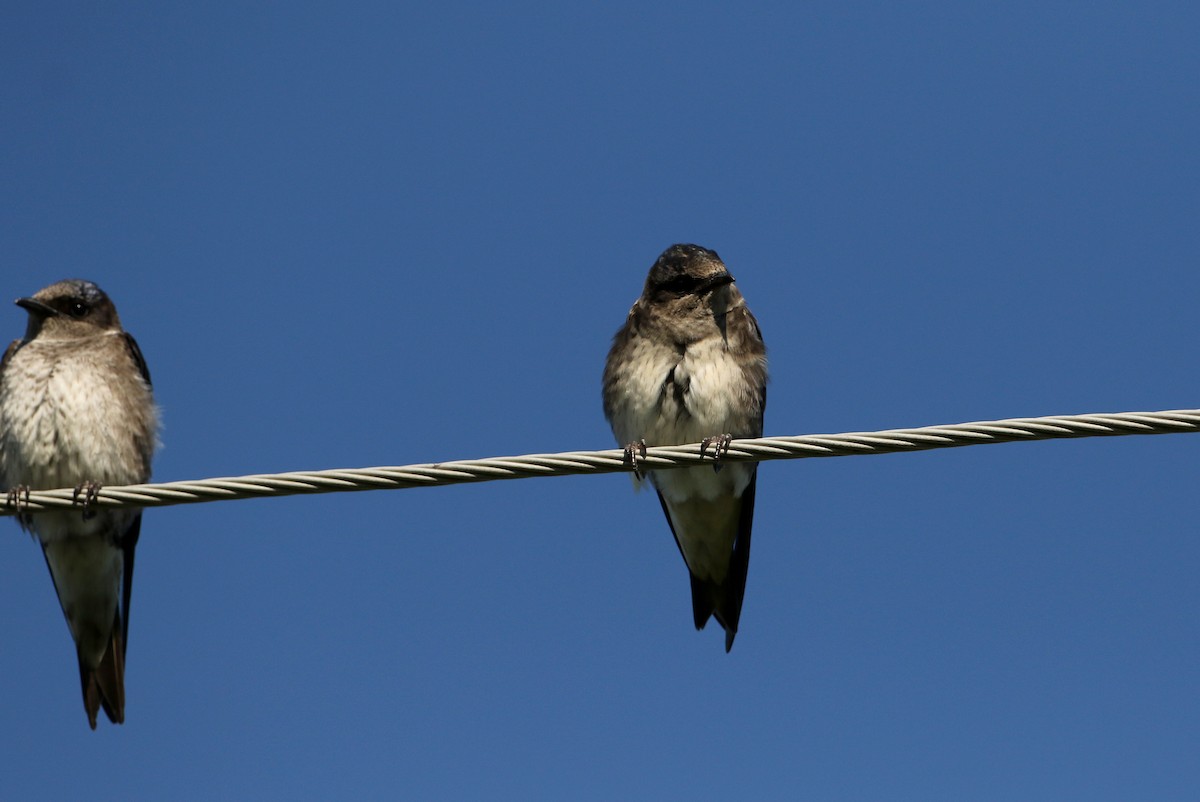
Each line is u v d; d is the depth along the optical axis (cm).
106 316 1377
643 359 1348
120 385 1323
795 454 966
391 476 961
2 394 1308
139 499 999
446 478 962
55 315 1346
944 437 938
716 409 1332
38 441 1288
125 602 1359
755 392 1354
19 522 1309
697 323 1341
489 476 966
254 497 970
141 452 1330
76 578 1332
